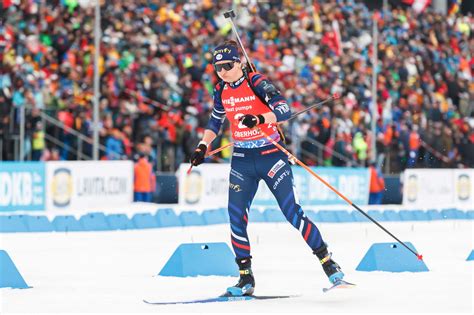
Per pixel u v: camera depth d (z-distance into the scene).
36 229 40.12
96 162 52.09
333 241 36.03
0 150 51.50
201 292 19.55
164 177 58.09
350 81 69.50
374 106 63.16
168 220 44.59
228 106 18.64
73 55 58.12
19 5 58.03
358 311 16.47
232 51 18.33
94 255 29.19
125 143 56.41
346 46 73.88
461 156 73.38
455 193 68.12
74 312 16.23
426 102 73.19
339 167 62.91
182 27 64.81
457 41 83.69
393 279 22.14
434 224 49.38
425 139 70.69
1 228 39.34
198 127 59.38
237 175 18.75
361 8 78.25
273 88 18.16
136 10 63.28
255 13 69.75
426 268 24.53
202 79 61.88
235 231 18.75
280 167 18.52
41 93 53.97
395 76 73.75
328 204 60.28
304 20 72.31
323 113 64.25
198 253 23.12
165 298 18.47
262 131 18.56
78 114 55.47
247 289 18.69
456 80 78.19
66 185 49.97
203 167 56.12
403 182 64.69
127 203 54.91
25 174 47.25
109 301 17.95
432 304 17.52
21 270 24.53
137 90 57.88
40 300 18.05
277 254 29.88
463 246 34.19
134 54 59.47
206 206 56.41
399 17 80.38
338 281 17.89
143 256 28.92
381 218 51.91
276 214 48.94
